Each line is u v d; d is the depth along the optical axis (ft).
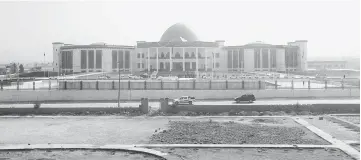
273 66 416.05
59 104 200.23
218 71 419.74
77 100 226.17
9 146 109.60
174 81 235.20
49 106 185.68
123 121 154.81
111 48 408.67
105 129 136.67
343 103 179.22
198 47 401.49
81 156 100.32
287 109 175.63
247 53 415.64
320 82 274.98
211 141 115.03
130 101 219.61
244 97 203.00
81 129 136.77
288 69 413.59
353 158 95.25
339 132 127.13
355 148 104.99
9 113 174.09
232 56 423.23
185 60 414.62
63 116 168.55
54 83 280.92
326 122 148.15
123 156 100.17
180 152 102.78
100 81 233.96
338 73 377.09
